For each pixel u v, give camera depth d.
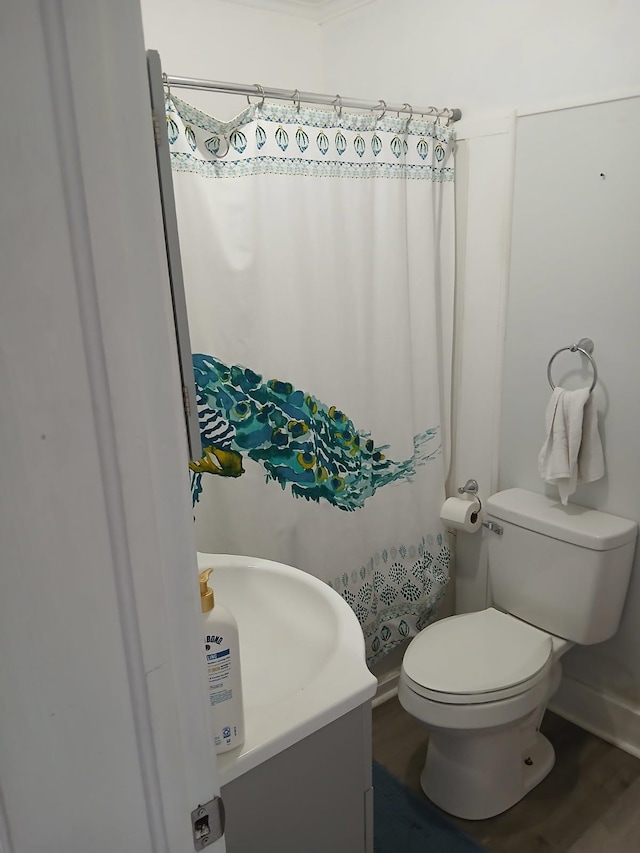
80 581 0.54
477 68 1.96
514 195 1.97
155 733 0.62
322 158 1.75
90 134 0.47
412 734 2.17
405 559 2.22
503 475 2.22
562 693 2.20
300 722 0.97
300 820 1.03
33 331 0.47
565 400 1.87
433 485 2.24
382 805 1.90
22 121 0.44
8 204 0.45
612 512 1.94
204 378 1.72
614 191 1.74
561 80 1.79
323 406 1.91
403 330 2.01
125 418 0.53
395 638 2.27
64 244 0.47
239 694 0.91
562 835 1.76
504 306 2.07
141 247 0.53
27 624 0.52
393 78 2.20
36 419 0.49
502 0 1.85
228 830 0.94
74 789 0.58
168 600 0.61
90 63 0.46
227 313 1.70
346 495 2.02
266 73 2.23
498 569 2.11
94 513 0.53
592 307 1.86
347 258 1.87
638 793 1.89
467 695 1.69
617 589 1.88
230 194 1.64
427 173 1.97
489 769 1.81
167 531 0.60
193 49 2.02
